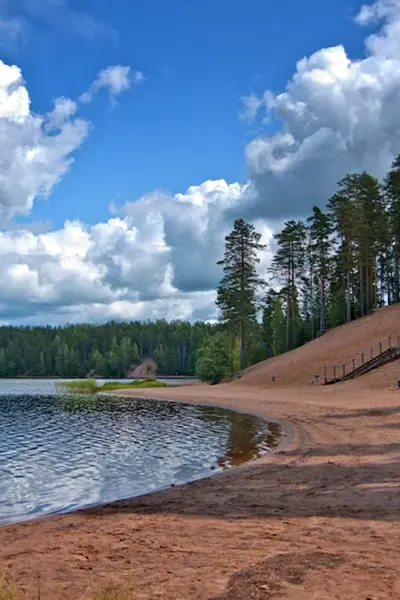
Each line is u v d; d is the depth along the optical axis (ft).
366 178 223.10
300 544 23.13
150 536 26.11
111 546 24.61
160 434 76.84
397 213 212.84
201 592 17.98
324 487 35.76
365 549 21.98
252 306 214.48
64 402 153.48
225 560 21.45
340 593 17.28
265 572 19.62
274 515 29.04
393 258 243.81
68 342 599.98
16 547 25.12
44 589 19.11
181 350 569.23
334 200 221.66
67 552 23.93
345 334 183.93
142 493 39.47
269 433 70.69
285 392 136.87
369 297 237.45
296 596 17.16
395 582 18.12
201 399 140.97
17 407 136.26
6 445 69.00
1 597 16.21
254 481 39.50
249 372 198.29
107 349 605.73
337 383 130.93
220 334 237.04
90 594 18.34
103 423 94.22
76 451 63.05
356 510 28.99
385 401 93.76
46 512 34.91
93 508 33.47
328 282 263.29
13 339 622.13
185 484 40.11
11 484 44.37
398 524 25.72
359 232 206.69
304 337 262.88
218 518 29.19
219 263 216.33
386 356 134.00
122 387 226.79
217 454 57.52
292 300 237.04
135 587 18.83
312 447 54.65
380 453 48.14
